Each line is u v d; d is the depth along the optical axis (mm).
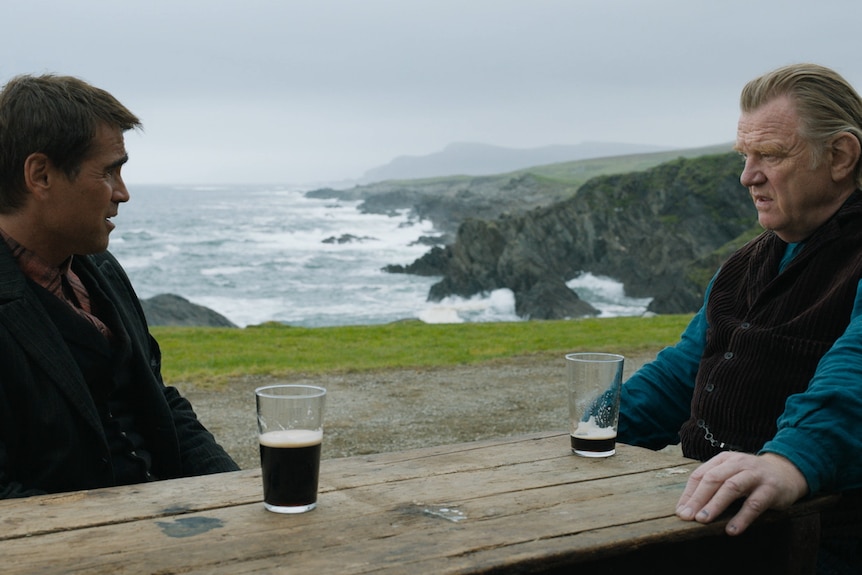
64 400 2473
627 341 17703
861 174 2598
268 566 1576
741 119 2715
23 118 2443
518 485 2121
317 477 1917
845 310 2482
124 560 1597
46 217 2516
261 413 1887
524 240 78875
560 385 12711
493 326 22219
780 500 1915
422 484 2127
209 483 2109
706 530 1850
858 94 2617
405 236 135250
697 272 72062
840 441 2027
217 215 183625
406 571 1556
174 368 14547
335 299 72938
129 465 2727
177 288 76438
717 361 2777
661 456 2428
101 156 2527
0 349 2381
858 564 2363
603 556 1723
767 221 2672
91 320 2654
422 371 14078
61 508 1898
